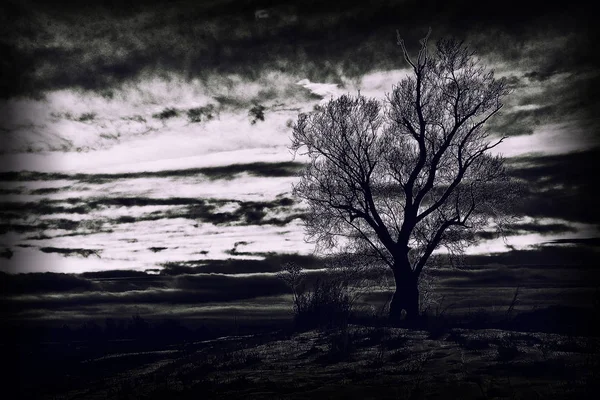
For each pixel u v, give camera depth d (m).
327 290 25.06
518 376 11.02
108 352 22.58
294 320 24.83
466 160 28.05
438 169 28.95
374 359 13.65
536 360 12.23
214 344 21.53
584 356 12.59
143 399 12.27
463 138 28.48
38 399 14.20
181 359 18.03
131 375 16.50
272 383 11.88
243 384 12.14
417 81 28.20
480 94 27.91
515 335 16.23
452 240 28.92
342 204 28.44
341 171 28.58
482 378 10.91
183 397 11.83
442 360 13.08
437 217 28.83
